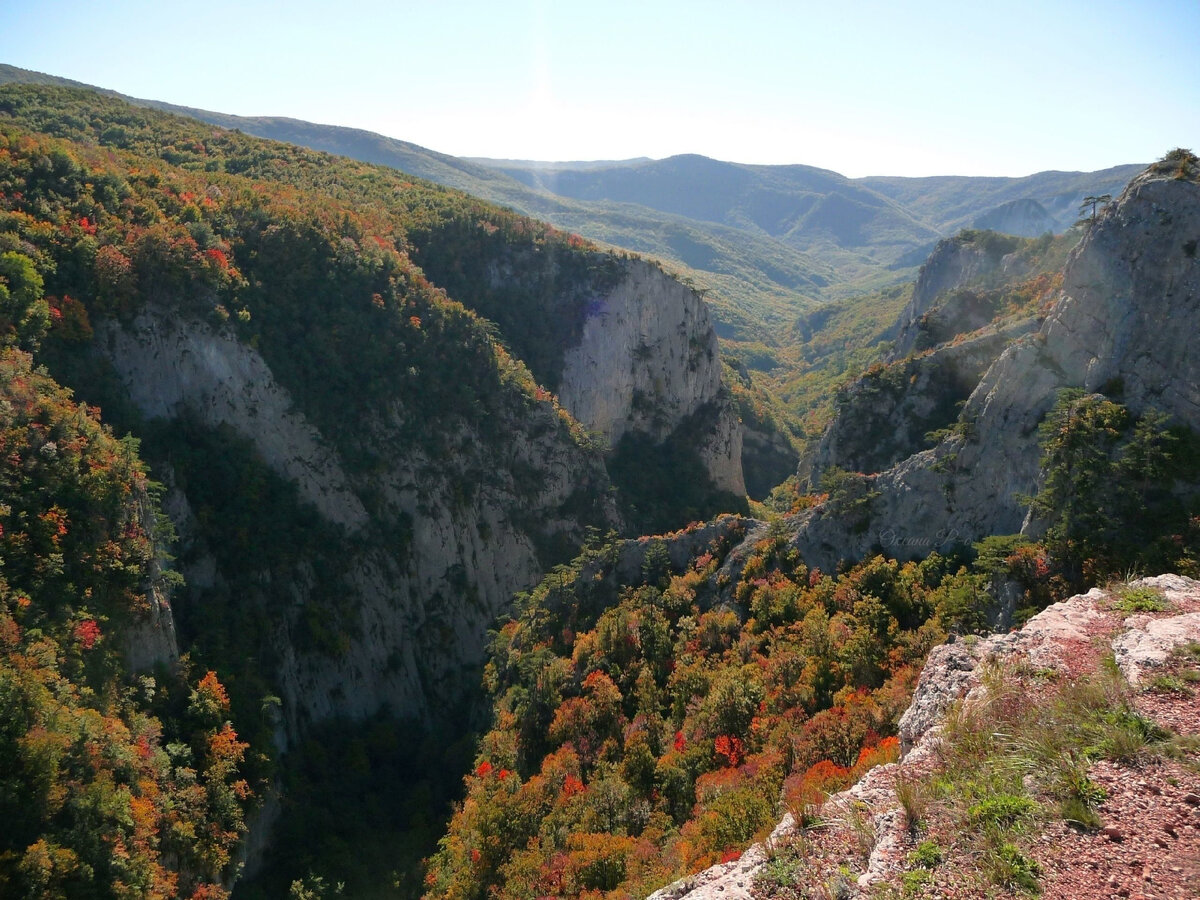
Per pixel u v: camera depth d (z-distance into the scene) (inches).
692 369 4626.0
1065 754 497.4
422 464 3002.0
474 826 1713.8
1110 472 1432.1
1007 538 1549.0
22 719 1270.9
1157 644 602.5
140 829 1371.8
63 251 2389.3
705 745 1480.1
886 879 449.4
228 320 2669.8
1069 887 408.5
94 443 1911.9
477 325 3435.0
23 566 1579.7
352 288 3095.5
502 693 2431.1
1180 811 437.4
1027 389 1811.0
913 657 1435.8
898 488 2004.2
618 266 4313.5
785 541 2153.1
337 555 2672.2
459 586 3002.0
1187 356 1519.4
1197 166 1658.5
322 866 1932.8
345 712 2534.5
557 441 3486.7
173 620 2007.9
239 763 1899.6
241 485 2529.5
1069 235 4133.9
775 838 542.6
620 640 2068.2
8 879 1114.1
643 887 987.9
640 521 3821.4
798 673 1584.6
